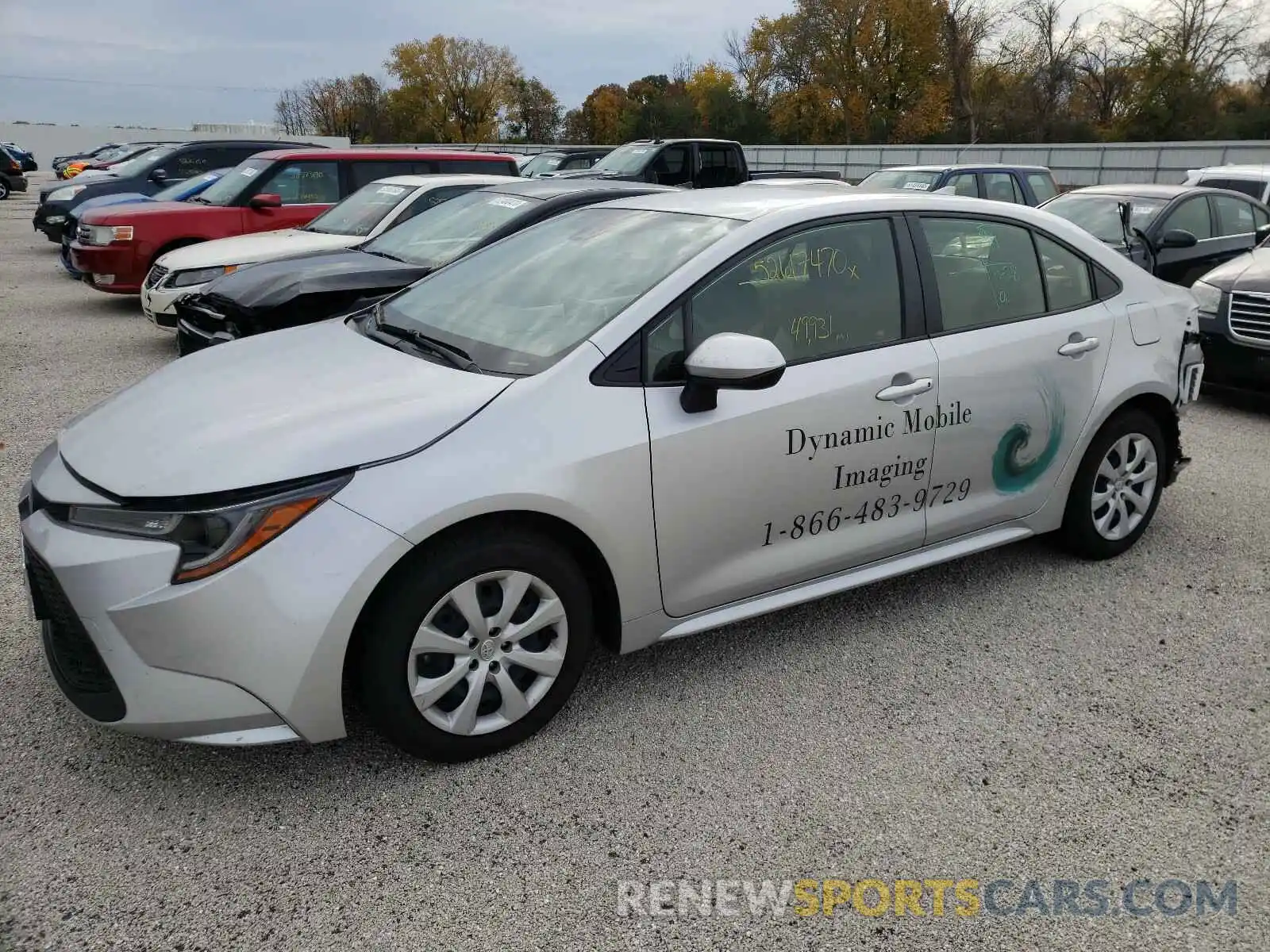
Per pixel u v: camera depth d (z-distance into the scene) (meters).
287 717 2.50
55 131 49.72
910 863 2.49
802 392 3.19
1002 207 3.90
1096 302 4.11
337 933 2.23
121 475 2.57
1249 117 36.97
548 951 2.20
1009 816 2.68
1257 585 4.16
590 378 2.88
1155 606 3.96
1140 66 39.03
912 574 4.26
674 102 50.81
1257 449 6.25
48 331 9.55
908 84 47.28
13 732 2.94
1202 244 9.61
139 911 2.28
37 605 2.63
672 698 3.24
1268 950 2.24
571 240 3.71
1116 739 3.04
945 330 3.60
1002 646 3.62
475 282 3.69
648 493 2.91
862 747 2.98
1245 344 6.88
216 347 3.65
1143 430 4.26
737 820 2.64
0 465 5.39
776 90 50.50
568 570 2.86
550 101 69.44
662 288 3.05
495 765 2.86
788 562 3.31
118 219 9.71
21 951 2.15
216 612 2.40
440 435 2.65
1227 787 2.82
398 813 2.64
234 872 2.41
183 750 2.89
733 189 4.02
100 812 2.61
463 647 2.73
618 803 2.70
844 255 3.41
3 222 21.58
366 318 3.78
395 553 2.51
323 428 2.64
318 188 10.29
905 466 3.49
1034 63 44.50
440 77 67.56
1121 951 2.23
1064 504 4.12
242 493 2.45
